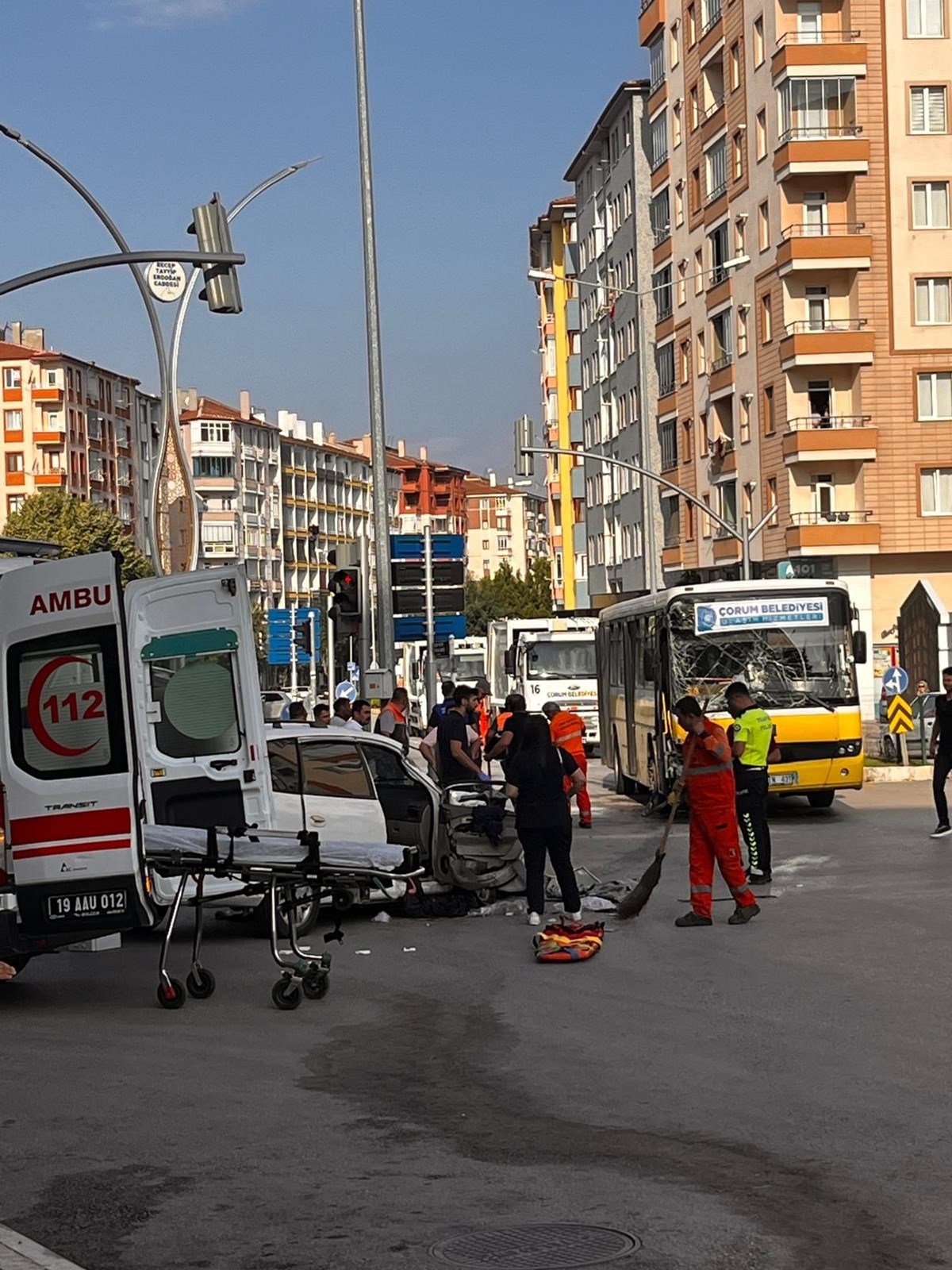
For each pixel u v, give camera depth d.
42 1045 11.08
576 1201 7.04
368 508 191.25
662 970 13.55
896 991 12.09
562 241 108.62
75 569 12.64
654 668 28.55
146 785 15.67
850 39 61.72
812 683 27.61
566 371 108.94
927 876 19.19
